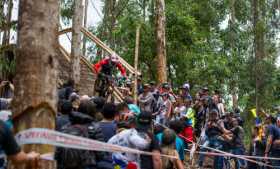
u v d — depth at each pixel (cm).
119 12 2894
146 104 1367
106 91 1399
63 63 1595
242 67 3120
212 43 3127
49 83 366
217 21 3238
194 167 1295
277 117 1260
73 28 1466
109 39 2892
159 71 2020
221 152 1180
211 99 1435
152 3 2561
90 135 574
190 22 2495
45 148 359
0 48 1275
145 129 643
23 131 354
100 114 685
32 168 348
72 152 536
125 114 750
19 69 365
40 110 360
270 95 3158
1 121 332
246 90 3109
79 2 1470
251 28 3344
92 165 573
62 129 564
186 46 2520
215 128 1309
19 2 374
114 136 615
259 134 1316
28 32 364
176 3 2652
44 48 365
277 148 1188
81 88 1592
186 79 2534
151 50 2412
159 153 614
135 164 611
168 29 2478
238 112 1448
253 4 3359
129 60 2453
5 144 333
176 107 1406
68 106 643
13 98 366
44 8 367
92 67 1620
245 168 1328
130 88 1531
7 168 364
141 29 2412
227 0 3288
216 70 2547
